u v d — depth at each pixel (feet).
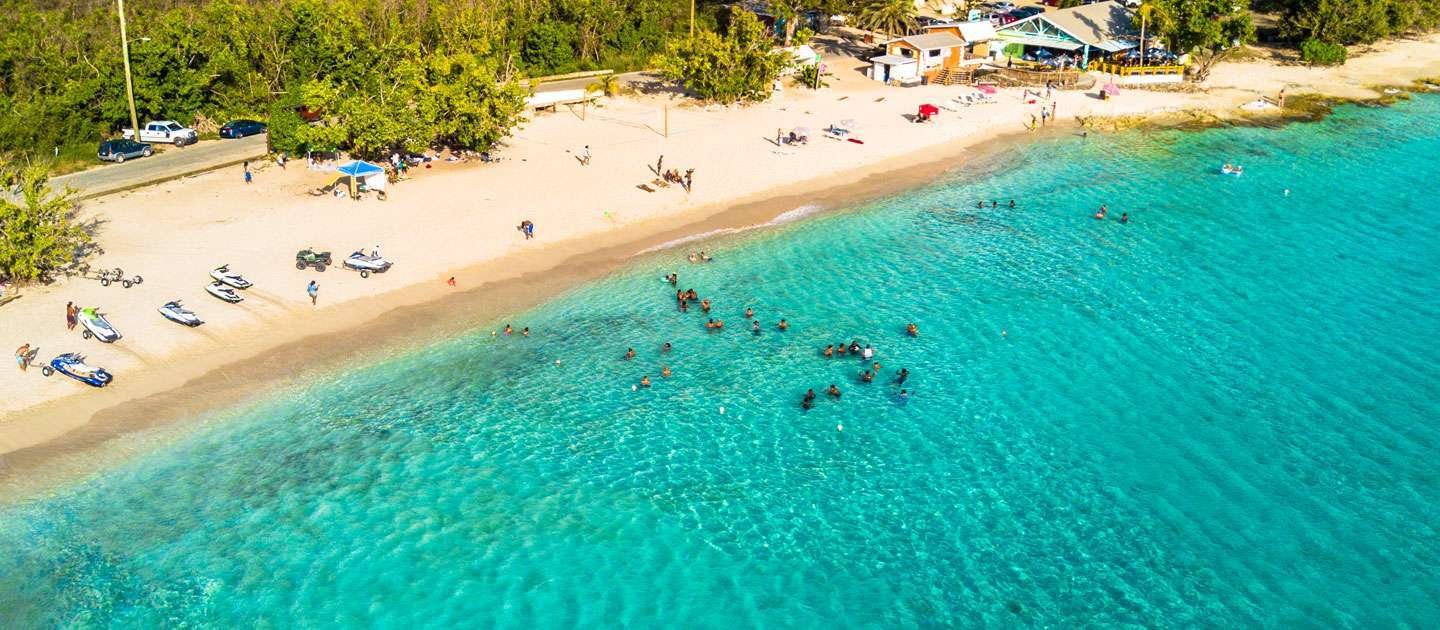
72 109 284.61
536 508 152.56
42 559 140.36
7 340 186.60
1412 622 130.52
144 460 160.15
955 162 305.32
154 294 205.46
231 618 131.75
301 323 199.93
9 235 200.03
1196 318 209.15
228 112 315.17
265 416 172.35
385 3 377.71
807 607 134.51
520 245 238.07
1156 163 307.58
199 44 315.78
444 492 155.63
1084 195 280.92
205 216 244.63
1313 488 155.53
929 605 134.72
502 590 136.98
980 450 166.30
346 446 165.68
